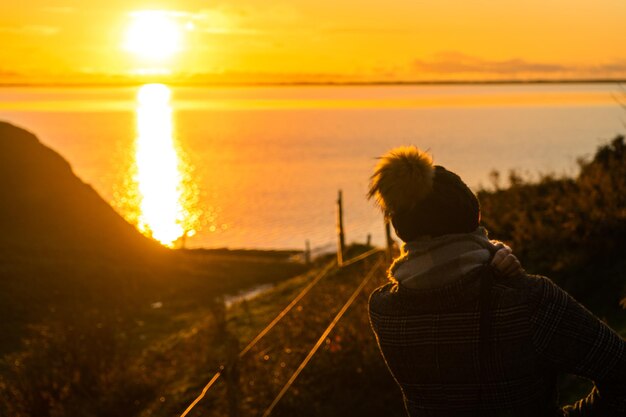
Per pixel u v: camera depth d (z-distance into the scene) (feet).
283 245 286.66
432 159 7.88
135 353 59.98
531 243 37.99
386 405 32.12
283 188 539.70
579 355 6.93
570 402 20.39
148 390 44.83
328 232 321.73
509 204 45.78
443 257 7.56
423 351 7.55
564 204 39.32
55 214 132.77
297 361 40.11
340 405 32.55
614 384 6.98
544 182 48.57
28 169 141.38
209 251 224.12
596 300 29.73
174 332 70.85
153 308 86.94
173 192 504.84
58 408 42.86
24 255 109.60
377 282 52.44
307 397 34.53
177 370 48.21
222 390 40.04
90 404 43.06
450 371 7.40
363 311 43.39
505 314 7.11
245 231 332.19
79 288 95.09
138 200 456.86
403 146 7.91
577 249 34.06
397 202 7.70
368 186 8.04
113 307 86.28
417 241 7.77
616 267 30.55
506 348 7.11
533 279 7.28
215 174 650.02
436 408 7.63
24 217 128.98
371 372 34.96
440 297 7.41
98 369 48.24
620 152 43.88
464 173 573.74
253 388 37.09
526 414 7.25
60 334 53.01
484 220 45.19
